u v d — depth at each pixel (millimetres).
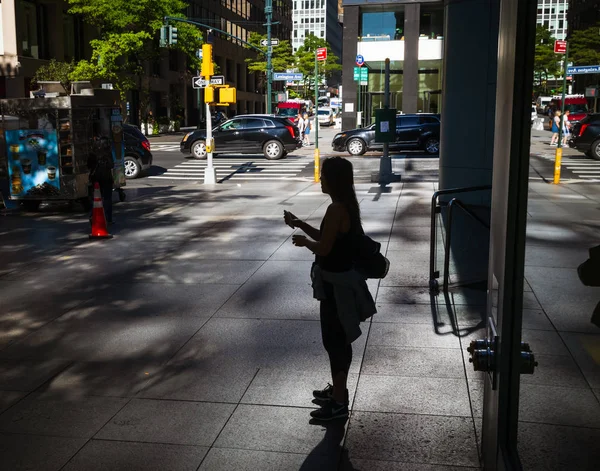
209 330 6102
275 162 26125
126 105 46531
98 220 10867
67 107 13820
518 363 2430
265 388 4773
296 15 170375
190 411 4422
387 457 3766
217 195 16516
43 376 5098
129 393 4742
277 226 11602
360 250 4098
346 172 4094
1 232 11703
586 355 2090
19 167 14078
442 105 12211
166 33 38125
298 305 6824
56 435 4105
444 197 12289
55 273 8500
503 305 2424
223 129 27594
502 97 2635
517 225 2354
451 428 4086
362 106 42250
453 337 5742
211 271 8383
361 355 5359
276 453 3840
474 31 11391
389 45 41250
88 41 46500
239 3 81938
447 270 7062
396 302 6836
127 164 21516
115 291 7555
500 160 2643
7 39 36562
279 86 102875
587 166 20750
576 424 2152
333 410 4215
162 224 12125
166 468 3699
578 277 2164
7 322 6500
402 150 29469
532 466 2312
